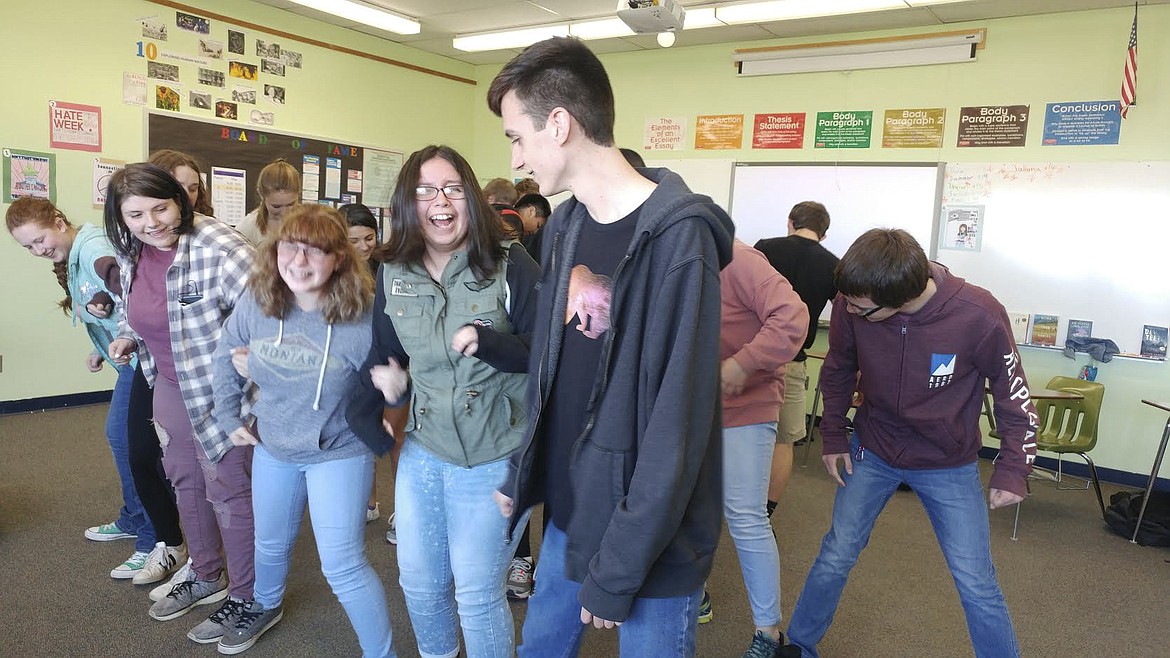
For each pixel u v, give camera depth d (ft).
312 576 8.44
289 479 6.06
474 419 4.81
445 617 5.34
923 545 10.53
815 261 10.86
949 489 5.93
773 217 18.12
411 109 21.18
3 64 13.83
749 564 6.77
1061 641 8.01
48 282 15.02
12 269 14.48
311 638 7.15
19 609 7.35
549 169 3.50
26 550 8.63
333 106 19.13
